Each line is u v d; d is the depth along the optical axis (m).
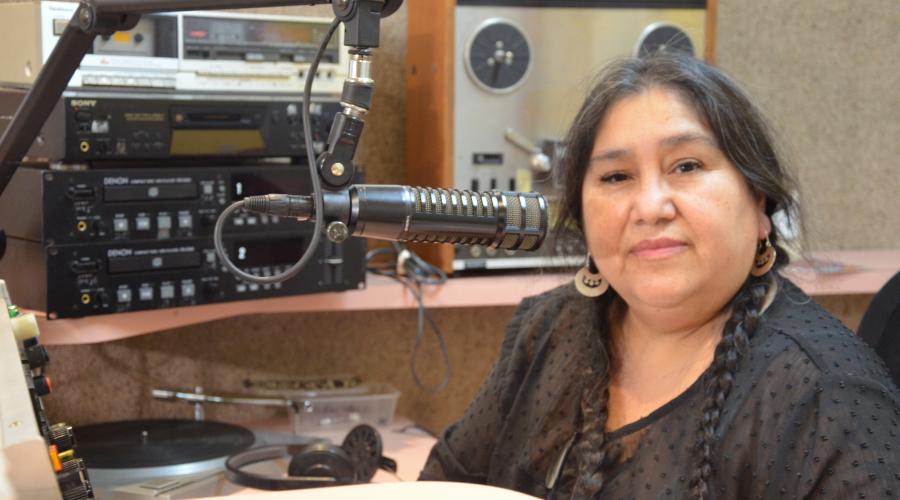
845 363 1.05
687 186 1.10
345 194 0.77
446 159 1.76
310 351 1.98
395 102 1.98
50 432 0.73
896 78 2.24
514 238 0.84
